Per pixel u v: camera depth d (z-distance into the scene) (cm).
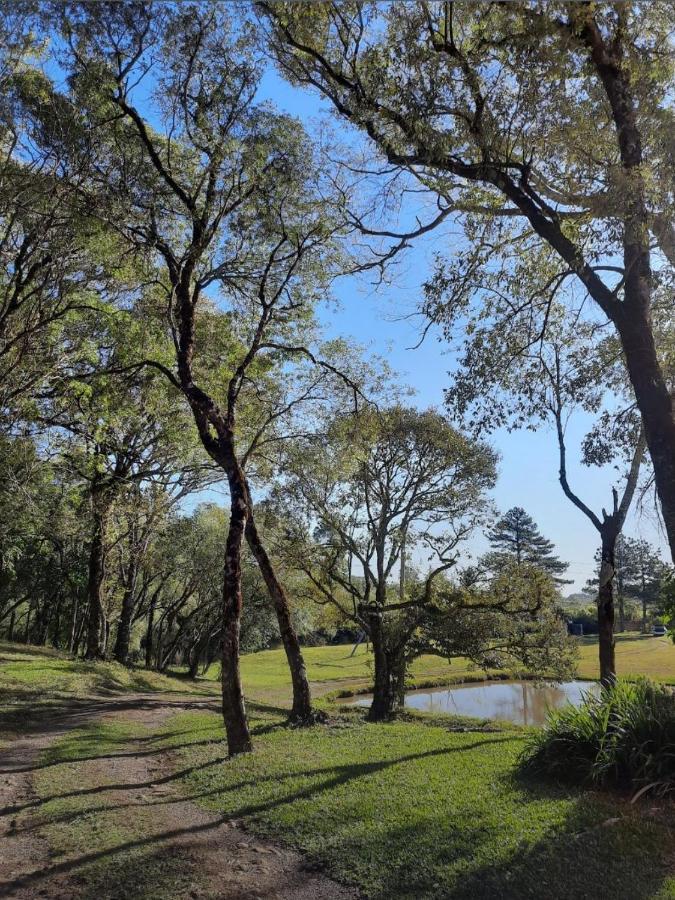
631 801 664
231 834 666
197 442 2173
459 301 1106
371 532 2272
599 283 907
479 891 495
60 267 1398
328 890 524
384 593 2241
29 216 1275
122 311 1528
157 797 831
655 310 1080
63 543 3622
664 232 884
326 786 806
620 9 861
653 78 879
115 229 1336
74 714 1678
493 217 1086
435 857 559
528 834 591
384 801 720
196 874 560
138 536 2917
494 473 2244
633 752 716
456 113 994
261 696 3338
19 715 1597
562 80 902
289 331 1688
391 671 2208
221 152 1362
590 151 965
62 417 1741
